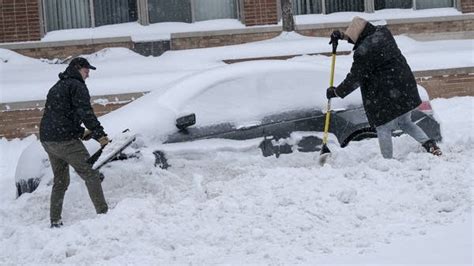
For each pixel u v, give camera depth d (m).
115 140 7.20
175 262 5.54
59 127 6.99
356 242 5.72
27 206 7.71
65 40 15.72
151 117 8.07
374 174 7.20
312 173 7.31
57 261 5.90
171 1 16.48
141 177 7.68
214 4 16.69
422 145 7.84
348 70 8.90
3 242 6.54
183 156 7.95
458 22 17.02
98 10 16.30
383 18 16.83
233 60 15.17
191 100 8.22
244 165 7.97
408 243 5.54
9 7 15.59
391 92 7.63
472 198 6.46
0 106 13.09
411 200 6.62
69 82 7.05
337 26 16.62
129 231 6.19
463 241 5.40
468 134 10.62
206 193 7.16
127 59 15.20
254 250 5.71
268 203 6.67
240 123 8.20
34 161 8.14
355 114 8.47
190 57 15.23
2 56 15.27
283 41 15.68
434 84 14.40
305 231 6.10
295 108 8.38
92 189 7.09
